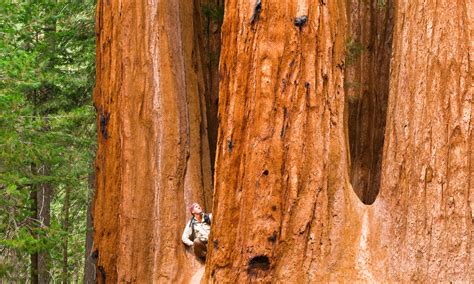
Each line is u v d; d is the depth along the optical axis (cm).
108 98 1220
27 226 1688
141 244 1144
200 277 1091
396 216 916
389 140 942
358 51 1238
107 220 1196
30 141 1633
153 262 1138
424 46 912
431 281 877
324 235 909
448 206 877
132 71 1184
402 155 919
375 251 914
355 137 1239
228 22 960
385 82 1243
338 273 902
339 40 958
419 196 895
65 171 1877
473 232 871
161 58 1184
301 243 902
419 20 921
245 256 904
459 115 883
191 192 1174
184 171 1177
